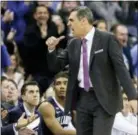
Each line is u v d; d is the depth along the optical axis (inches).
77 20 526.3
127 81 513.7
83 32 527.8
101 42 526.3
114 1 1018.7
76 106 538.3
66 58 542.9
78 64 530.6
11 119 630.5
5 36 857.5
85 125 533.0
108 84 524.4
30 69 832.9
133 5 1049.5
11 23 871.1
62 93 650.2
